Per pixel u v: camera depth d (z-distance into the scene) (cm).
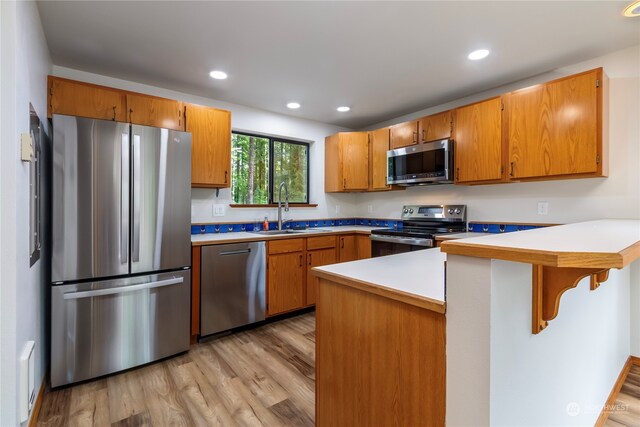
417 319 91
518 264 82
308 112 370
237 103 336
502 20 187
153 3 171
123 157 208
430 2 171
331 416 124
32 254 155
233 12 179
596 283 143
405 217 371
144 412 168
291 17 184
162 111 257
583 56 231
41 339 180
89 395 183
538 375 95
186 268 239
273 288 300
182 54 228
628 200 219
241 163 357
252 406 174
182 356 233
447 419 82
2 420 118
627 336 218
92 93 226
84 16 182
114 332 205
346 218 444
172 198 231
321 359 129
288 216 385
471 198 315
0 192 119
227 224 336
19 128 130
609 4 171
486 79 274
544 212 262
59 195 186
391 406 99
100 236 200
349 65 247
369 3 172
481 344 73
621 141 221
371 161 383
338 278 117
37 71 175
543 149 234
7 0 121
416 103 336
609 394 177
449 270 80
